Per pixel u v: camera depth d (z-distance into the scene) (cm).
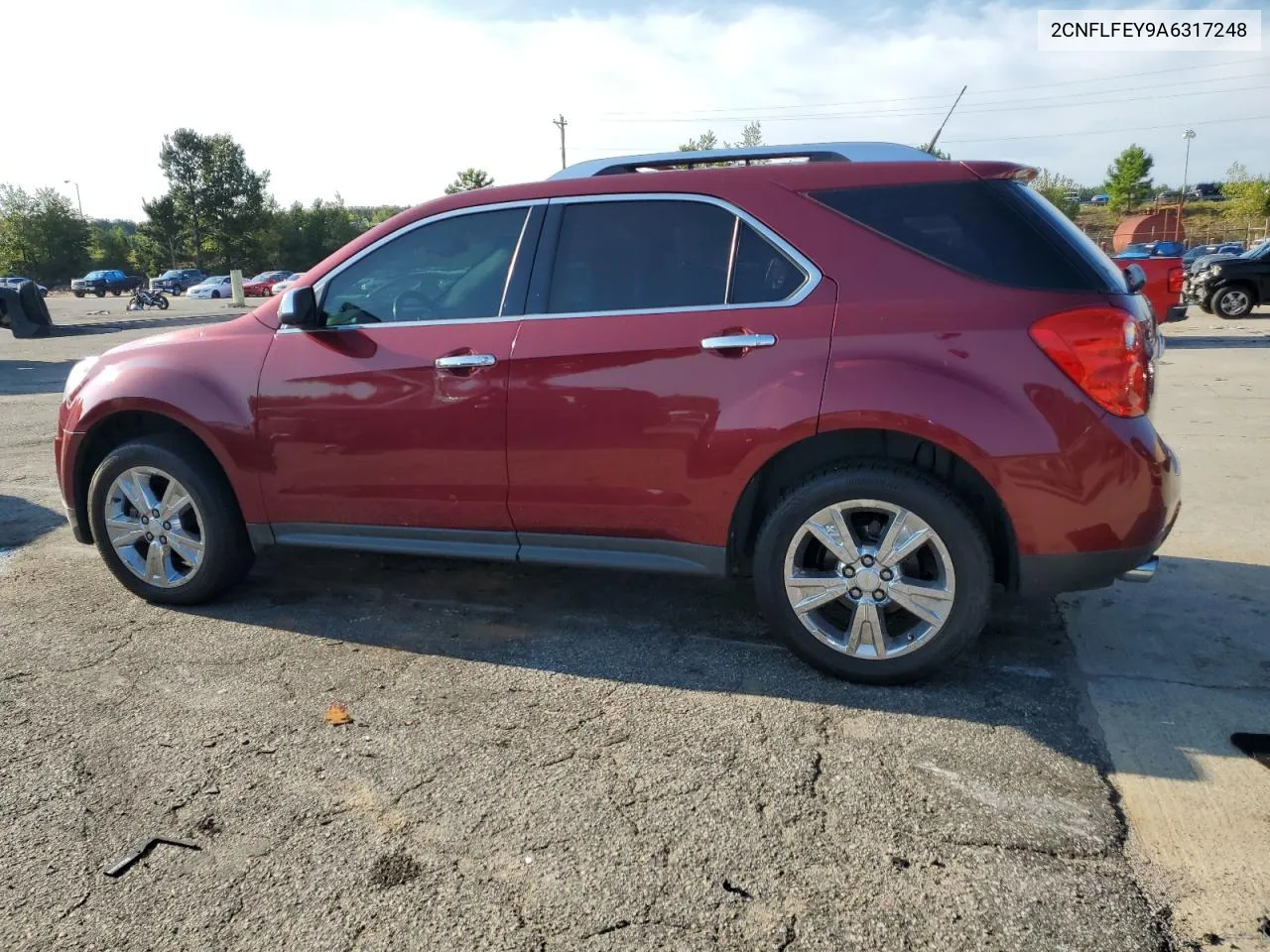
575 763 286
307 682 342
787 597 332
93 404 408
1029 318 299
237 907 224
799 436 315
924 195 318
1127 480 297
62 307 3872
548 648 371
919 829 250
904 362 306
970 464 303
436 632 388
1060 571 306
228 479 400
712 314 329
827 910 221
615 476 343
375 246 382
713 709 318
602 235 351
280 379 382
